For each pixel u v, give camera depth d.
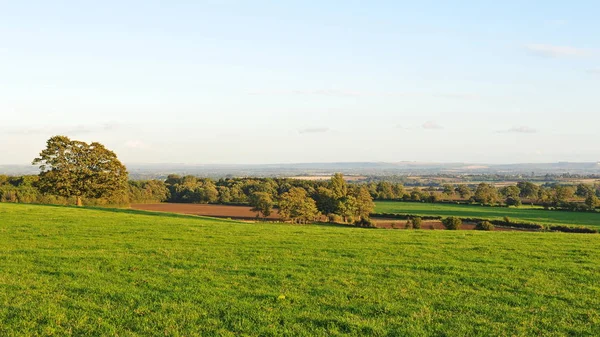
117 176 71.44
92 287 16.38
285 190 142.38
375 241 29.03
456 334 12.70
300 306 14.87
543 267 21.09
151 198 136.75
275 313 14.07
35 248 23.81
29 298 15.02
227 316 13.70
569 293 16.66
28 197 91.75
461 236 32.81
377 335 12.58
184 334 12.38
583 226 78.62
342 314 14.16
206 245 26.02
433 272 19.97
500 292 16.88
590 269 20.81
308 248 25.62
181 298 15.39
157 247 25.00
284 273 19.22
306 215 92.19
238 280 18.00
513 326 13.32
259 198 99.75
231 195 135.62
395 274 19.42
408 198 139.00
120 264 20.36
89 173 68.56
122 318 13.45
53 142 67.25
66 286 16.53
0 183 100.44
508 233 36.19
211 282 17.52
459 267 20.81
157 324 13.04
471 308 14.91
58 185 65.94
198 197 135.38
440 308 14.95
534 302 15.57
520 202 121.94
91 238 27.52
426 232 35.97
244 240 28.16
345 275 19.09
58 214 40.44
